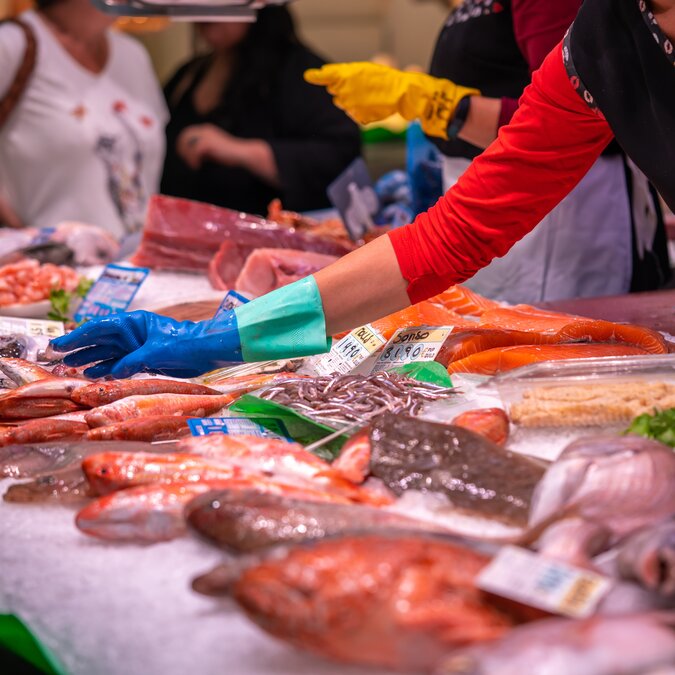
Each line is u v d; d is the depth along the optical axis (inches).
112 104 187.0
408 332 83.4
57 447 64.7
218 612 47.0
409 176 149.9
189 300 115.6
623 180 122.3
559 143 76.8
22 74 177.0
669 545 40.3
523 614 39.9
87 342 83.7
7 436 69.3
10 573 53.3
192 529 50.7
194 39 242.4
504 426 64.5
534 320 92.5
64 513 60.1
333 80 115.8
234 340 79.7
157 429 68.7
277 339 79.7
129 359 80.4
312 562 41.2
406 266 79.0
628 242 123.3
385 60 303.6
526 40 112.9
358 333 84.4
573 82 74.2
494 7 117.8
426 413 68.9
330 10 327.0
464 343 82.5
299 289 79.5
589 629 36.0
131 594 49.4
